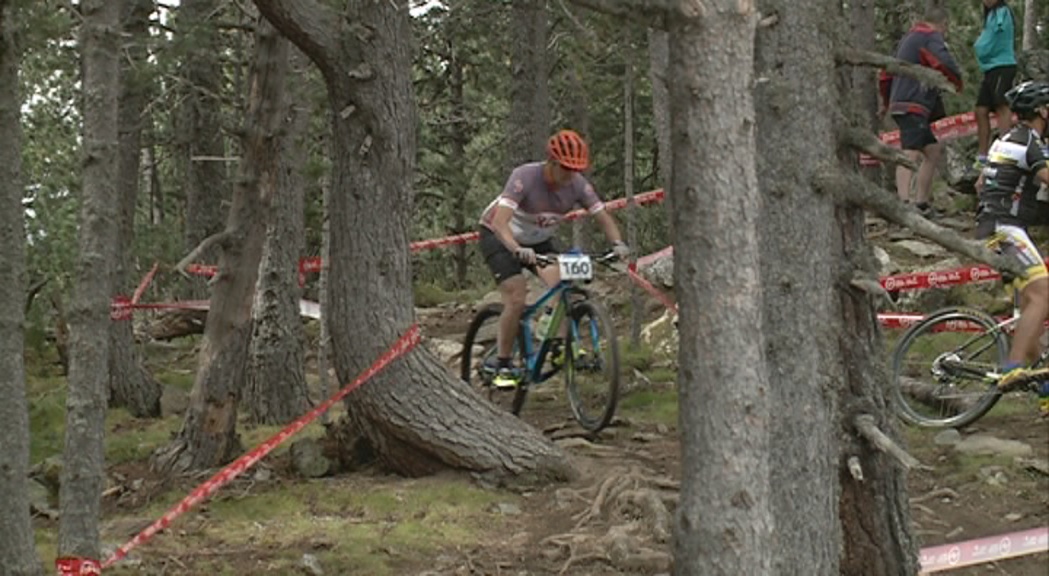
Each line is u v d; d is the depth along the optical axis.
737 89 3.39
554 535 6.76
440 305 16.20
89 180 4.41
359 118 7.81
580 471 7.81
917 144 12.77
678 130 3.44
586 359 8.84
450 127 24.44
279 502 7.44
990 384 8.31
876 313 4.92
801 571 4.02
